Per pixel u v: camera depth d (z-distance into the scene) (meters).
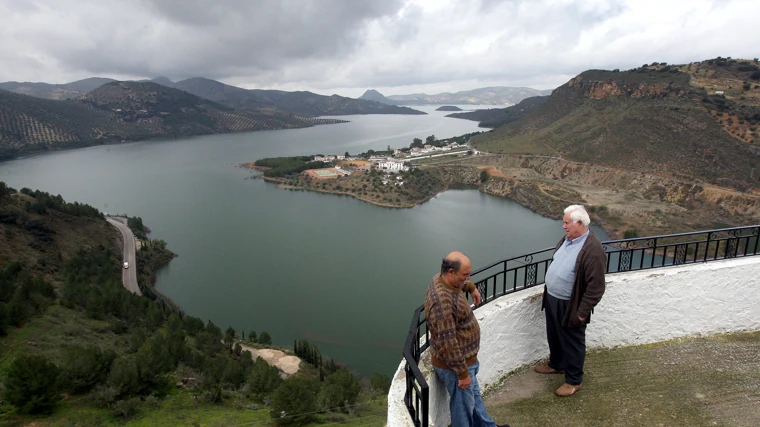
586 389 4.73
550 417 4.35
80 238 75.75
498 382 4.91
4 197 74.44
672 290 5.45
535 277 5.54
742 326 5.69
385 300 60.06
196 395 28.58
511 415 4.42
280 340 50.75
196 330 45.09
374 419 25.69
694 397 4.53
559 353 4.89
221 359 36.75
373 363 45.88
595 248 4.34
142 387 28.02
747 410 4.30
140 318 43.62
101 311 42.59
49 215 76.75
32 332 34.62
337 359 46.62
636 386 4.75
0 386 26.02
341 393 28.45
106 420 24.59
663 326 5.52
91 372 27.22
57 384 25.31
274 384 30.95
